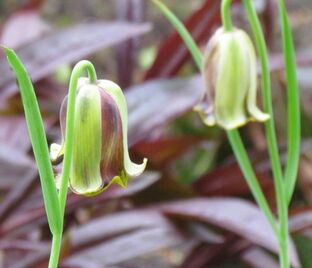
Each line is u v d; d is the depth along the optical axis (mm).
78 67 212
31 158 382
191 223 351
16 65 204
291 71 266
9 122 398
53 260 218
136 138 352
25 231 353
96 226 351
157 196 367
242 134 443
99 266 335
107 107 218
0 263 380
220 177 388
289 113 269
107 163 221
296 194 434
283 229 269
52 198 214
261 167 404
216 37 268
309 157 443
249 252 376
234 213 332
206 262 378
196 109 275
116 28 397
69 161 213
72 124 210
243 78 266
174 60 420
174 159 390
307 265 397
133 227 350
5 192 355
